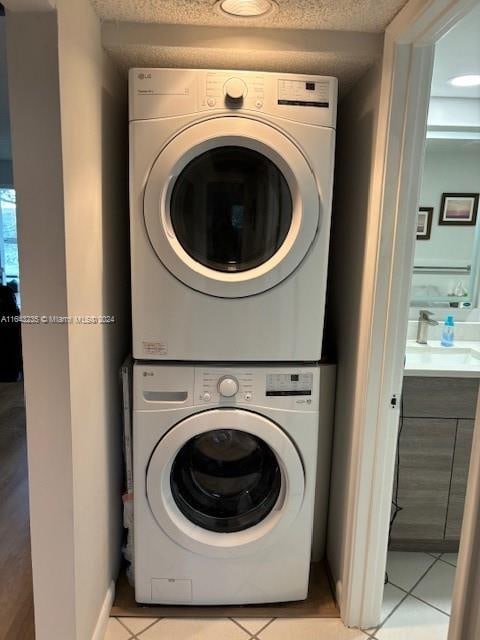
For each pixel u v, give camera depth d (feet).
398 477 6.64
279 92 4.66
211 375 5.09
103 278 5.02
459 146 7.56
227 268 5.00
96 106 4.64
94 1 4.27
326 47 4.76
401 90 4.50
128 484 5.69
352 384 5.48
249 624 5.53
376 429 5.14
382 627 5.57
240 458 5.65
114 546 5.84
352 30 4.71
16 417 11.33
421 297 7.97
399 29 4.29
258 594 5.64
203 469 5.69
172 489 5.49
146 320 4.98
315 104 4.71
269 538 5.41
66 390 4.01
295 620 5.61
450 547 6.97
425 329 7.77
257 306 4.98
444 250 7.86
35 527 4.23
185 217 4.92
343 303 5.99
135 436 5.17
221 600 5.63
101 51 4.76
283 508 5.38
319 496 6.42
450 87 6.91
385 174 4.66
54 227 3.79
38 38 3.56
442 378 6.39
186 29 4.71
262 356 5.10
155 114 4.64
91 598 4.83
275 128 4.70
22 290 3.89
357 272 5.40
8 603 5.64
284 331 5.06
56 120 3.65
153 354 5.06
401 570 6.57
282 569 5.58
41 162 3.71
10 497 7.84
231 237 4.97
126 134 5.98
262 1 4.15
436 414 6.47
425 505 6.70
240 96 4.62
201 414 5.13
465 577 3.12
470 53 5.72
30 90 3.63
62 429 4.07
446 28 4.04
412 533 6.79
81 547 4.44
